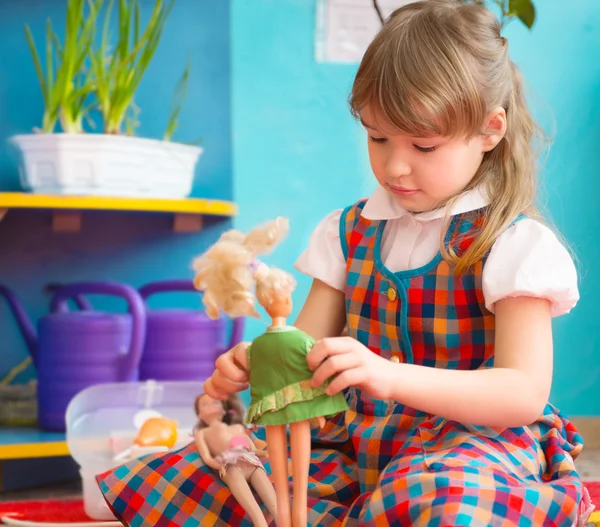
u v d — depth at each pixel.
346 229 1.20
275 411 0.92
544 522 0.90
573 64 2.23
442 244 1.07
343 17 2.18
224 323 1.99
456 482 0.89
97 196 1.80
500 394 0.97
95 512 1.46
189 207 1.85
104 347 1.85
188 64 2.12
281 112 2.17
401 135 1.00
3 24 2.04
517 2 1.61
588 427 2.22
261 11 2.15
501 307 1.03
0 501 1.73
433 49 1.01
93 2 2.05
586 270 2.22
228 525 1.05
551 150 2.21
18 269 2.05
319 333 1.20
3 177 2.04
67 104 1.92
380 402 1.10
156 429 1.54
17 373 2.05
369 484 1.07
